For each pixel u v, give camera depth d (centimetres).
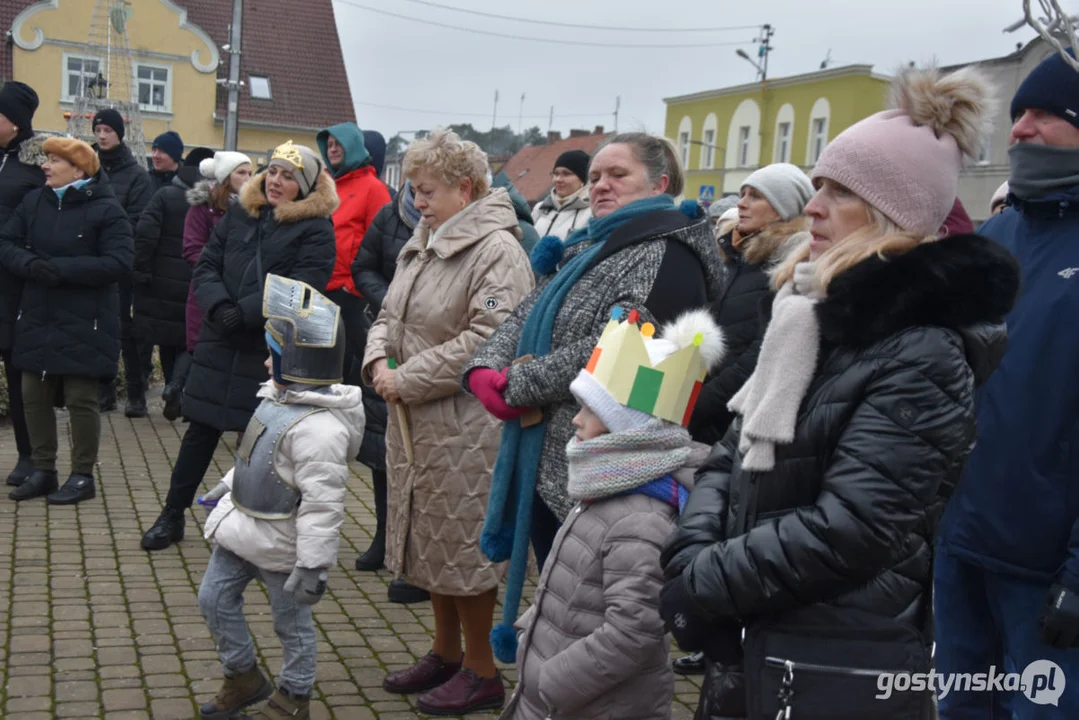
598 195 318
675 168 324
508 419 310
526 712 255
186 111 3222
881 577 189
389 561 380
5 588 456
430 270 379
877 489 177
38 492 596
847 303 187
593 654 233
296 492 326
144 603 450
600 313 297
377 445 506
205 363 516
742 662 200
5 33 3042
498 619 454
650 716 244
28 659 386
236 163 726
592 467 241
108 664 386
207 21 3306
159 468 691
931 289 181
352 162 641
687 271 301
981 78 203
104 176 591
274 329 330
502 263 364
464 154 369
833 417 188
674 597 198
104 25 3086
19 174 596
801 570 180
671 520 238
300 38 3434
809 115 3650
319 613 451
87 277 569
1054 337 261
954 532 280
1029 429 262
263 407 338
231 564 336
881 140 198
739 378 381
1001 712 287
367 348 403
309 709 349
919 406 179
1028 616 266
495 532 315
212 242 530
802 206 395
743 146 4031
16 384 608
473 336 357
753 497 197
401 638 429
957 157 203
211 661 393
